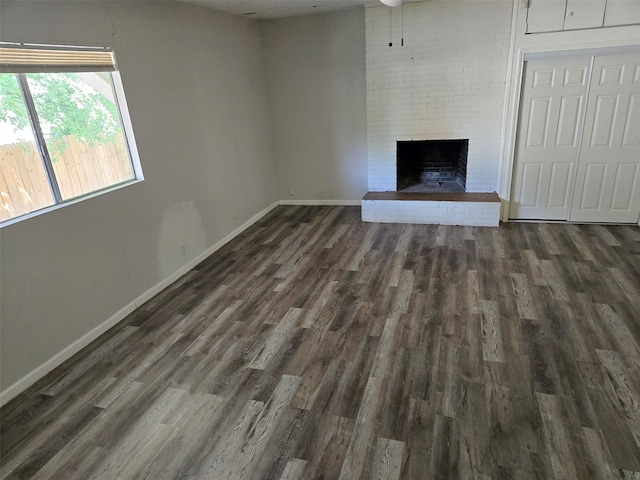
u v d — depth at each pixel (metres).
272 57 6.12
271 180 6.62
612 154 4.93
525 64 4.87
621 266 4.11
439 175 6.21
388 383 2.70
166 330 3.46
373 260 4.56
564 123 4.96
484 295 3.70
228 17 5.17
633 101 4.68
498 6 4.82
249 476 2.12
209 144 4.89
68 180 3.19
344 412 2.49
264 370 2.90
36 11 2.80
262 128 6.23
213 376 2.87
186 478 2.13
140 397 2.72
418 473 2.08
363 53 5.75
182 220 4.46
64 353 3.12
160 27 3.99
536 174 5.26
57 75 3.05
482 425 2.34
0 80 2.67
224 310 3.72
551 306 3.47
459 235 5.12
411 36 5.21
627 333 3.08
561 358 2.85
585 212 5.23
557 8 4.56
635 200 5.03
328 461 2.18
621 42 4.49
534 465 2.09
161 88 4.05
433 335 3.17
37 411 2.64
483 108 5.27
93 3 3.23
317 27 5.80
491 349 2.97
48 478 2.18
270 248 5.10
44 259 2.94
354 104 6.04
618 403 2.44
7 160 2.75
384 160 5.89
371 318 3.45
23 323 2.81
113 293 3.57
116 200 3.55
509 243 4.79
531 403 2.47
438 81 5.31
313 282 4.15
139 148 3.79
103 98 3.46
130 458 2.27
